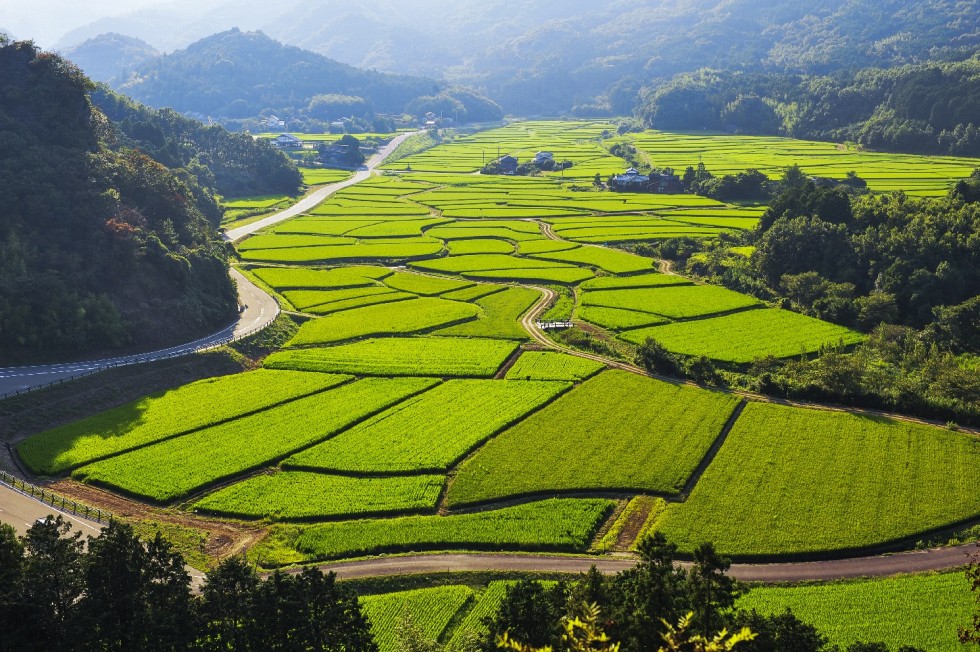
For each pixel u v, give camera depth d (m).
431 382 121.69
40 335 123.38
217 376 127.69
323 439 102.44
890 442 101.31
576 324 153.62
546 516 84.94
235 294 166.12
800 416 109.69
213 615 60.78
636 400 115.00
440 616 68.94
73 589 59.81
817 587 73.00
